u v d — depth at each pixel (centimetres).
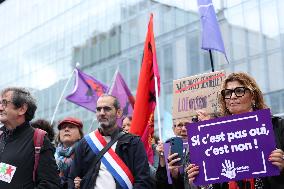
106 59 1994
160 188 384
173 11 1616
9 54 2788
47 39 2439
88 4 2158
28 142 369
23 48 2647
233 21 1352
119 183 402
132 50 1845
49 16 2444
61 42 2319
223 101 327
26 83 2572
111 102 425
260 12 1284
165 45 1631
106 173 406
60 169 519
